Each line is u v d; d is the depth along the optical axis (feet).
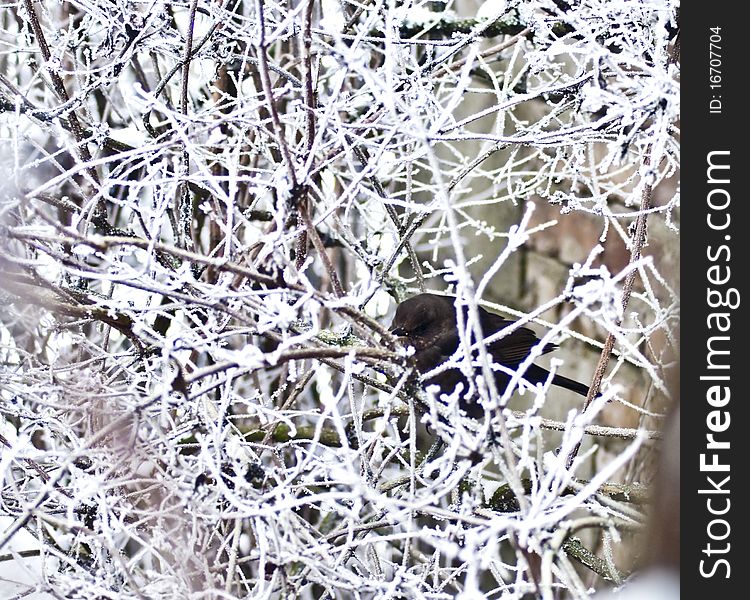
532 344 16.90
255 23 13.24
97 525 11.50
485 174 15.78
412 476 10.32
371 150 14.28
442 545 8.95
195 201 16.34
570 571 8.63
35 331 13.29
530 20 13.14
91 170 13.50
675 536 8.95
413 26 15.85
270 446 11.94
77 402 11.84
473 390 9.80
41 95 17.52
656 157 10.46
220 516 9.75
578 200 13.04
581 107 11.76
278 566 9.80
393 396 9.89
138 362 12.70
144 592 10.50
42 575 11.56
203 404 11.55
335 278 10.37
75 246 10.78
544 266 23.72
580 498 8.46
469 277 9.09
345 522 13.17
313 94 11.71
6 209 10.00
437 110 13.32
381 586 10.15
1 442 11.66
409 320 15.39
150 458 10.28
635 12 11.87
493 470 19.40
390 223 17.26
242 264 12.66
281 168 10.74
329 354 9.50
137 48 13.65
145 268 9.88
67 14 17.70
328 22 14.02
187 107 13.83
